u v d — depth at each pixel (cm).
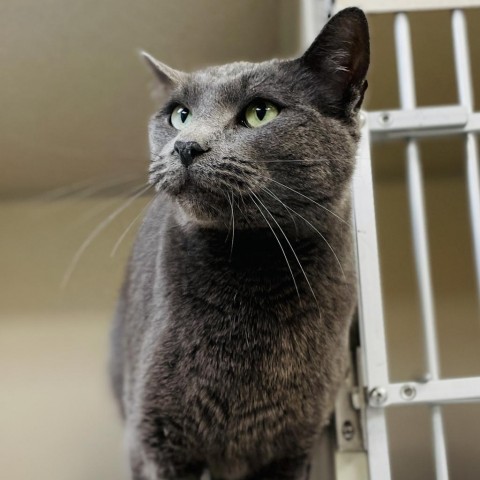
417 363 175
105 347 179
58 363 187
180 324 94
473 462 163
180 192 90
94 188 186
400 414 164
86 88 149
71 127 162
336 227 97
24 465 178
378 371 103
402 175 183
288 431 98
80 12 130
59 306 191
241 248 95
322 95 95
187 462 97
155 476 97
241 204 90
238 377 93
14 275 193
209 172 87
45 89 149
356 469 108
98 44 138
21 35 134
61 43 137
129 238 165
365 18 94
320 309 97
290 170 91
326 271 97
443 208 186
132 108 155
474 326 179
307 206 93
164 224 107
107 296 189
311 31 121
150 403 94
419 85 147
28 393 184
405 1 111
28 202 198
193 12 131
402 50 111
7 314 191
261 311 94
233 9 130
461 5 111
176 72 107
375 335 104
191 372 93
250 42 141
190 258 97
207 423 94
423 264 108
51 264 193
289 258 95
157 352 95
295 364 95
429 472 160
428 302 108
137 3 128
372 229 106
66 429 181
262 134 90
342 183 96
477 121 109
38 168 180
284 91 94
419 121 109
